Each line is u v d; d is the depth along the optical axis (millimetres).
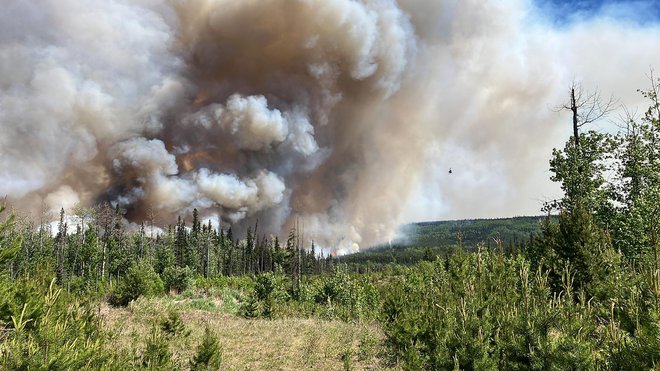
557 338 6426
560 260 11000
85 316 7922
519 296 8711
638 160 18031
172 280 37156
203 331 19297
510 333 6988
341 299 35500
